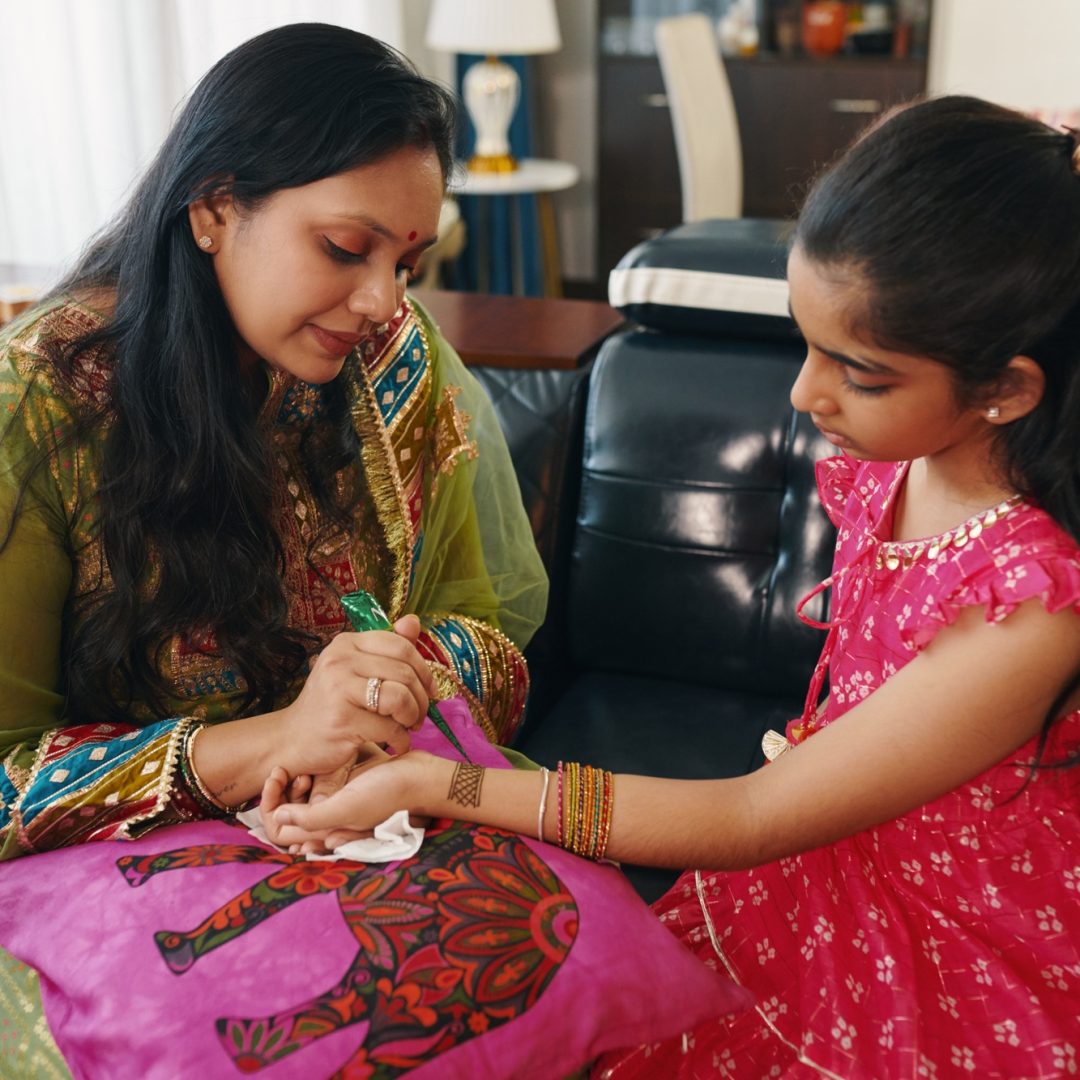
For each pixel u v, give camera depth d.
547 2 4.42
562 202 5.69
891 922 0.94
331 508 1.22
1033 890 0.93
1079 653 0.85
